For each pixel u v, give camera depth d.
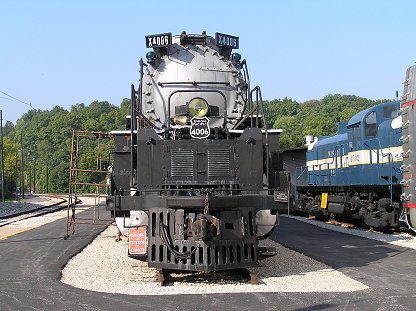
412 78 14.63
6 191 72.62
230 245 9.35
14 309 7.61
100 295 8.48
